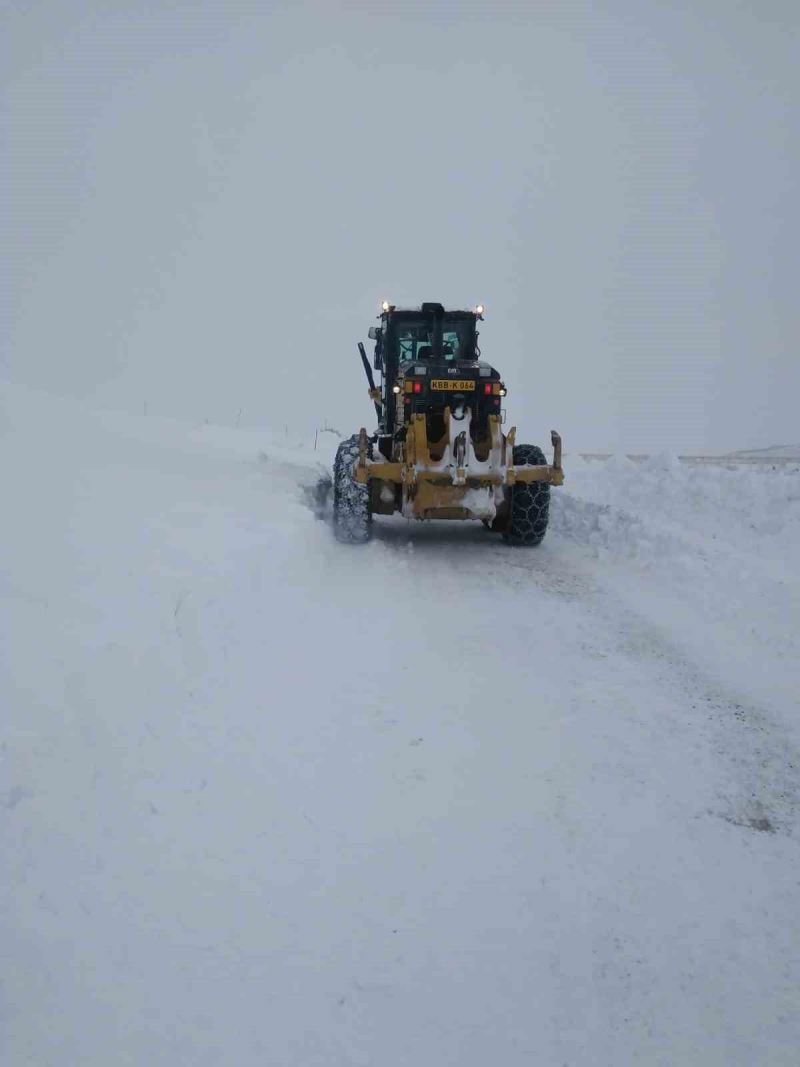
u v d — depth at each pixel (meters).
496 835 2.83
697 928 2.43
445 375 7.30
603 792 3.13
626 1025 2.10
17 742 2.81
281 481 8.46
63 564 4.50
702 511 8.42
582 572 6.71
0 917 2.25
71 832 2.61
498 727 3.64
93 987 2.08
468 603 5.64
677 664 4.48
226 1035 1.99
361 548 7.22
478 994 2.16
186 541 5.38
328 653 4.41
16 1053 1.87
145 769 3.01
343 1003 2.11
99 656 3.46
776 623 5.12
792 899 2.57
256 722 3.51
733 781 3.24
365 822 2.87
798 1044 2.06
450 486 7.25
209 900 2.43
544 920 2.44
